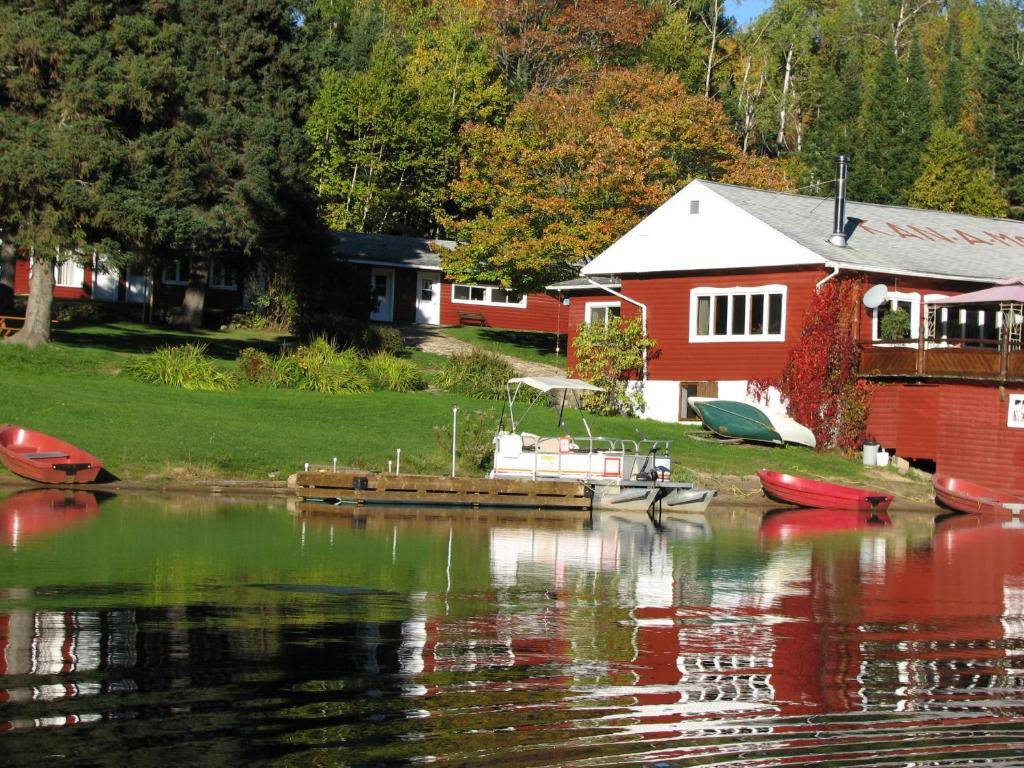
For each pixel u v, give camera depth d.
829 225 49.78
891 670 16.89
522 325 75.12
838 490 38.16
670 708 14.86
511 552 26.44
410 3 102.50
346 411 42.47
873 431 44.91
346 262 64.19
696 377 49.56
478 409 44.97
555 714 14.46
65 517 28.16
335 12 98.06
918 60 92.25
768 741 13.78
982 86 88.56
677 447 43.12
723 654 17.56
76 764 12.36
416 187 82.56
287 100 59.66
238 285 69.69
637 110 67.00
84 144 42.41
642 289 51.69
